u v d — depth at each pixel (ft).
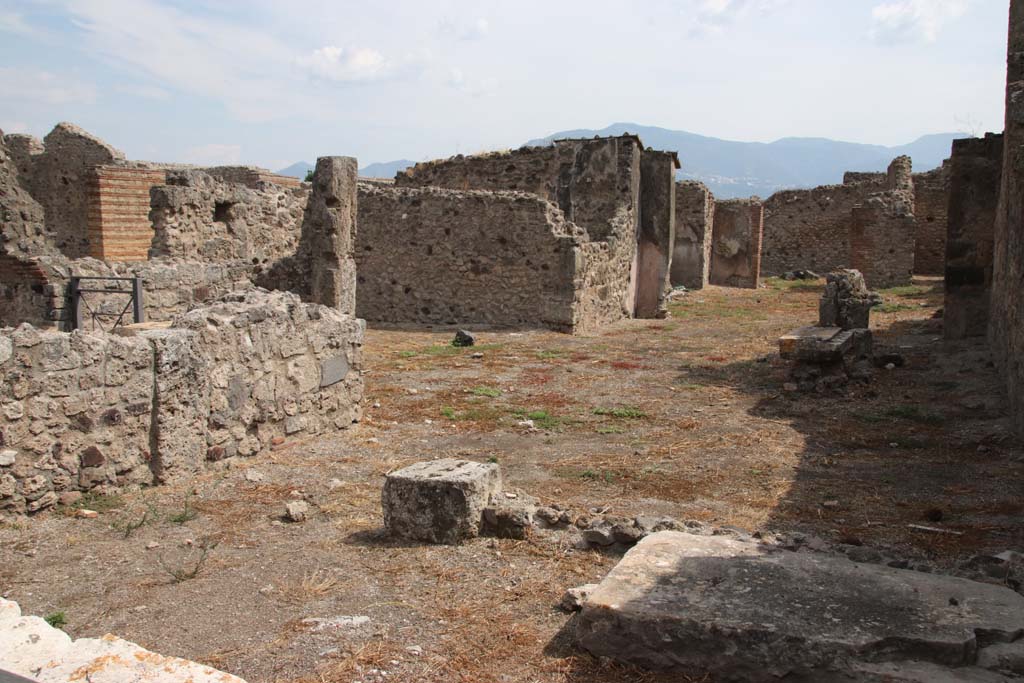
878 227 87.86
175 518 19.07
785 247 114.73
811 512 19.81
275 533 18.38
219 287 43.83
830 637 11.38
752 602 12.52
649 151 68.59
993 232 43.14
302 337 26.16
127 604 14.60
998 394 31.71
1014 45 41.01
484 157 70.64
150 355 20.94
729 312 71.56
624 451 25.96
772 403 33.24
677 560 14.20
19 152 86.69
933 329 52.29
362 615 14.20
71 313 36.06
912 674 10.93
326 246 47.32
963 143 43.57
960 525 18.63
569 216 67.56
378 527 18.84
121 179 62.80
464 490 17.58
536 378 38.47
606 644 12.42
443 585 15.47
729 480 22.74
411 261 60.13
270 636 13.38
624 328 59.47
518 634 13.43
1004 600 12.65
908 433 27.91
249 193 54.24
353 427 28.48
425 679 12.00
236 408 23.63
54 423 19.07
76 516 18.93
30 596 14.88
